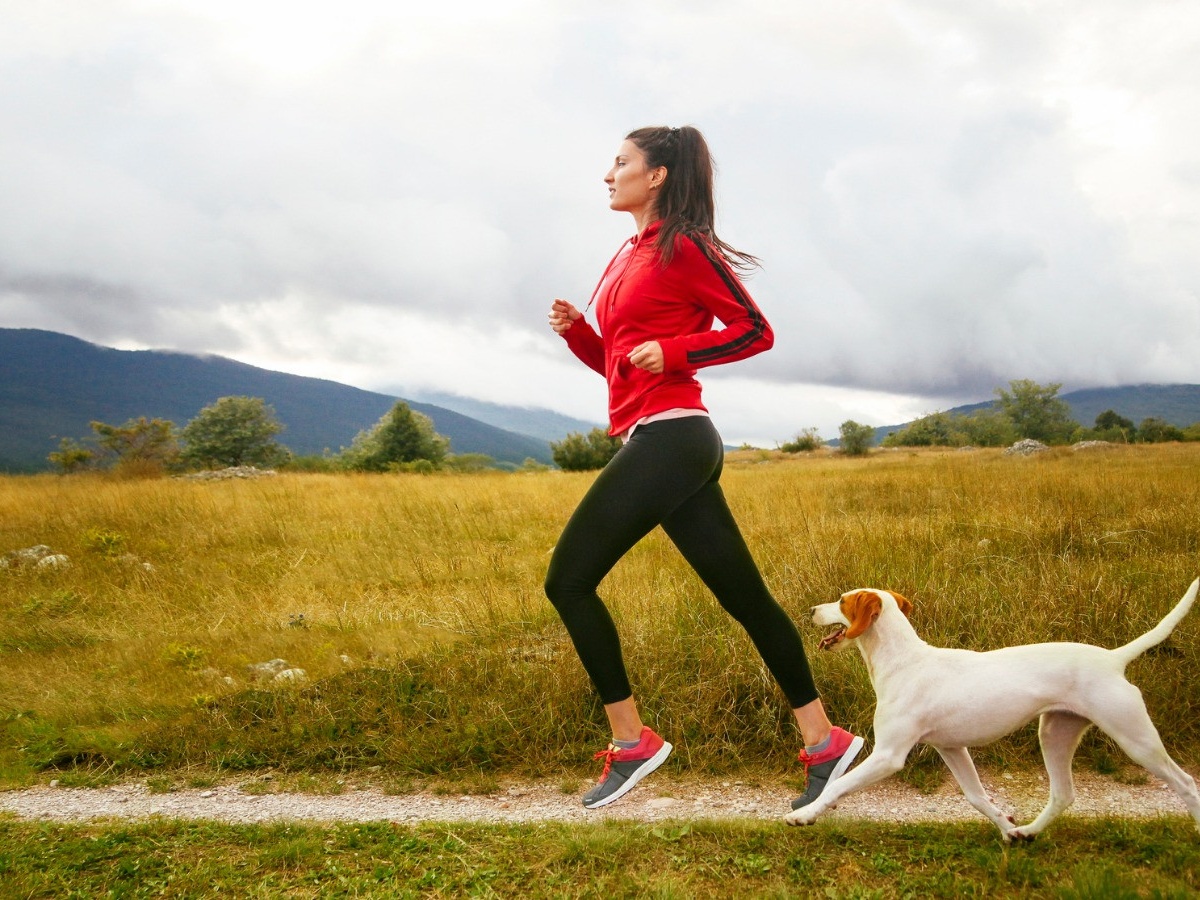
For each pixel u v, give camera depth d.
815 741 3.00
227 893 2.63
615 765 2.97
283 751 4.20
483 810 3.52
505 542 10.02
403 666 4.84
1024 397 87.00
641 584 6.12
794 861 2.65
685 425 2.84
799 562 5.74
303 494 13.75
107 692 5.03
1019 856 2.57
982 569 5.80
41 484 15.96
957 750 2.77
